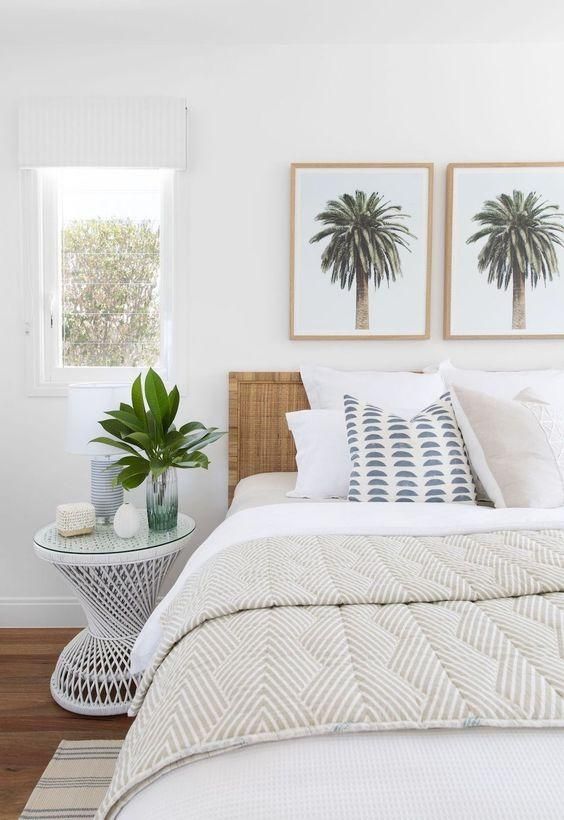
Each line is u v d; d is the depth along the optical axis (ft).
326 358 9.04
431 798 2.30
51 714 6.75
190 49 8.73
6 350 8.95
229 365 9.03
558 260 8.84
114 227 9.21
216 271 8.94
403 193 8.77
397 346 9.02
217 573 4.38
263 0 7.57
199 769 2.52
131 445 7.34
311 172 8.76
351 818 2.24
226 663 3.09
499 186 8.77
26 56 8.70
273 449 8.93
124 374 9.21
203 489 9.18
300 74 8.78
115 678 6.79
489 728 2.62
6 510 9.07
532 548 4.45
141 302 9.31
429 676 2.84
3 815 5.22
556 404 7.77
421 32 8.43
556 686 2.75
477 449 6.63
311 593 3.76
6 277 8.89
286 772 2.42
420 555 4.43
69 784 5.58
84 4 7.61
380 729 2.55
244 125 8.82
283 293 8.98
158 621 5.16
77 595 6.89
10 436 9.03
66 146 8.66
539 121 8.78
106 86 8.77
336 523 5.45
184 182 8.84
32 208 8.83
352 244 8.82
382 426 6.87
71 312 9.27
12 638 8.70
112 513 7.47
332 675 2.87
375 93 8.79
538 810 2.25
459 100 8.78
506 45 8.72
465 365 9.04
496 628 3.30
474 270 8.85
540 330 8.89
